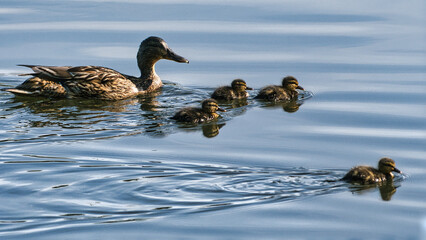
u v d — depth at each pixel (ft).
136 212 34.50
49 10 87.56
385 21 83.20
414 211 35.73
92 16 84.38
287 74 65.41
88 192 36.73
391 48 72.69
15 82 62.64
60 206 35.01
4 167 40.40
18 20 82.02
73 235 32.37
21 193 36.55
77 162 41.50
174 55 63.62
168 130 49.70
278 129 50.24
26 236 32.24
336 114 53.83
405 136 48.24
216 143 46.55
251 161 42.39
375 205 36.42
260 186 37.83
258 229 33.12
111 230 32.86
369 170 39.93
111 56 70.03
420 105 55.57
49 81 58.03
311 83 62.80
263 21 82.94
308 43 74.43
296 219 34.24
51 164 41.01
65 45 72.74
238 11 87.61
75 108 55.16
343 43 74.43
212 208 35.09
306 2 92.89
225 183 38.19
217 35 77.05
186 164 41.45
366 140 47.39
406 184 39.73
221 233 32.73
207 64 68.59
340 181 39.11
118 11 87.15
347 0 94.58
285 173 40.11
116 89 59.36
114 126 50.16
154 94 60.85
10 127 49.06
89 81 58.44
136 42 74.08
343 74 65.10
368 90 60.13
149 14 85.71
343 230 33.37
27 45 72.59
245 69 66.95
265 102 58.34
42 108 54.65
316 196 36.86
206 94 60.70
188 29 79.00
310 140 47.39
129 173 39.45
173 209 34.86
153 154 43.60
